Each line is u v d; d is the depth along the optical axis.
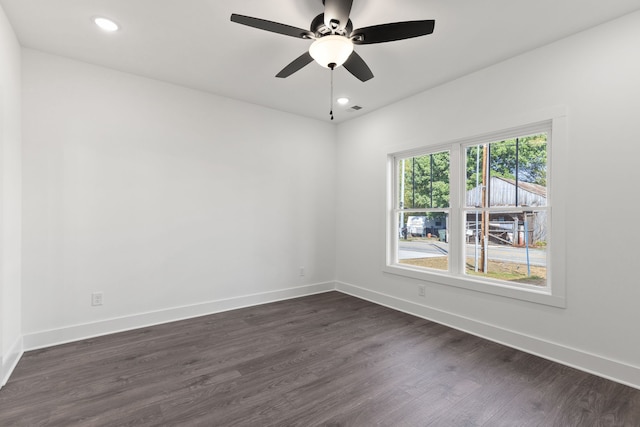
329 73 3.11
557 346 2.51
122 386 2.13
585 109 2.36
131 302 3.17
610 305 2.25
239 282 3.89
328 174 4.71
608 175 2.26
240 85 3.42
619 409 1.91
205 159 3.62
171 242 3.40
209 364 2.46
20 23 2.31
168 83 3.37
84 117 2.92
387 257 4.01
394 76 3.16
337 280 4.77
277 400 2.00
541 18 2.21
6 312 2.25
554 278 2.52
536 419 1.82
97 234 2.99
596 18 2.21
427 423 1.79
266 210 4.11
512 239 2.94
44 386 2.12
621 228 2.21
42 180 2.73
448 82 3.29
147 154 3.25
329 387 2.15
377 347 2.78
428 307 3.52
